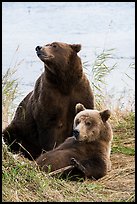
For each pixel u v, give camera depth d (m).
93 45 30.23
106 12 41.16
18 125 14.80
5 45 30.81
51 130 13.98
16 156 12.34
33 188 11.09
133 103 17.61
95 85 17.50
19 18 40.62
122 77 22.28
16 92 15.70
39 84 14.20
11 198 10.62
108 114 12.53
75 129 12.18
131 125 16.28
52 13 42.03
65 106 13.95
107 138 12.53
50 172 11.90
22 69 24.25
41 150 14.58
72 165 11.91
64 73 13.80
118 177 12.20
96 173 12.15
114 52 27.97
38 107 13.95
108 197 11.12
